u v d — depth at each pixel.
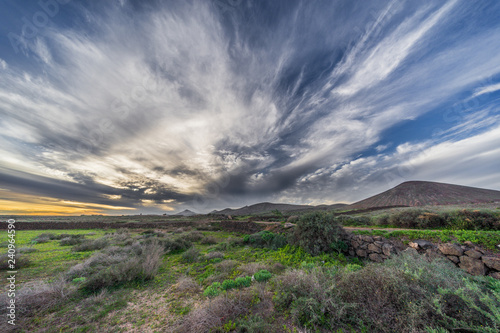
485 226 6.44
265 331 2.91
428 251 5.43
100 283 5.46
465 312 2.44
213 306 3.72
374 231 7.84
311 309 3.13
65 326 3.69
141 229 24.44
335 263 6.61
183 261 8.66
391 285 3.02
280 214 33.75
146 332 3.47
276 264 6.56
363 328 2.77
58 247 12.34
